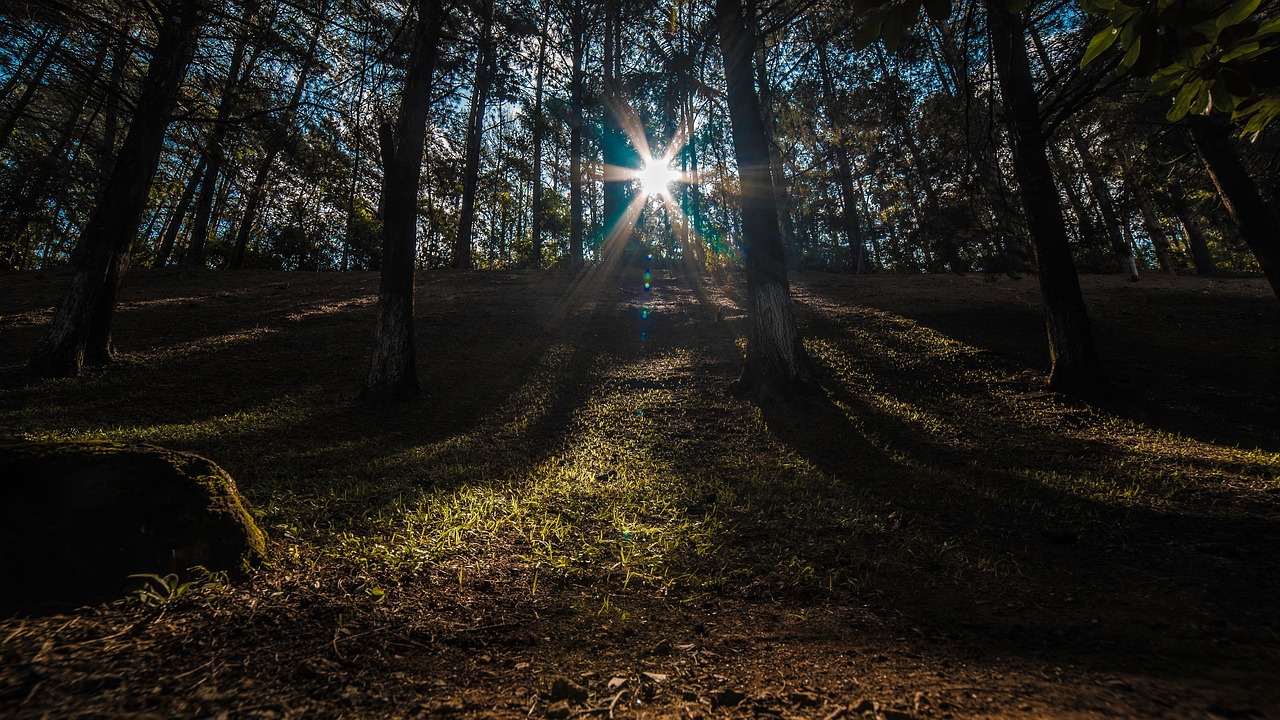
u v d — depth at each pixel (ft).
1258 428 26.91
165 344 39.96
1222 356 37.99
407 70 31.91
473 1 33.55
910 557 13.28
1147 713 6.94
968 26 19.81
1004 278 68.44
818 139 46.91
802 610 10.32
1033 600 11.10
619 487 18.29
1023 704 7.14
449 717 6.63
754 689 7.47
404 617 9.12
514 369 38.22
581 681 7.59
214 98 39.06
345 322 48.73
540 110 51.47
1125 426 27.45
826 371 36.88
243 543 10.65
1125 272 78.23
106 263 34.55
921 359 38.86
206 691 6.81
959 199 42.42
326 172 41.96
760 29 31.01
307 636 8.29
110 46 33.24
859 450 23.67
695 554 12.95
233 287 62.44
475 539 13.07
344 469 19.72
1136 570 12.74
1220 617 10.23
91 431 22.85
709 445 24.50
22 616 8.18
